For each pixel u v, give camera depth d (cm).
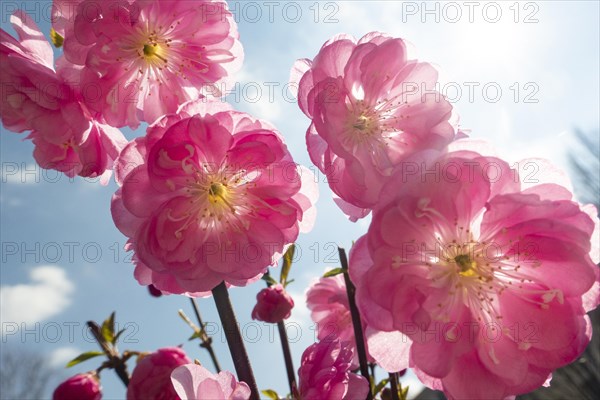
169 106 17
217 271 16
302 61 17
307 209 17
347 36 17
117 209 16
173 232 16
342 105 16
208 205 16
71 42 16
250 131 16
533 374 16
